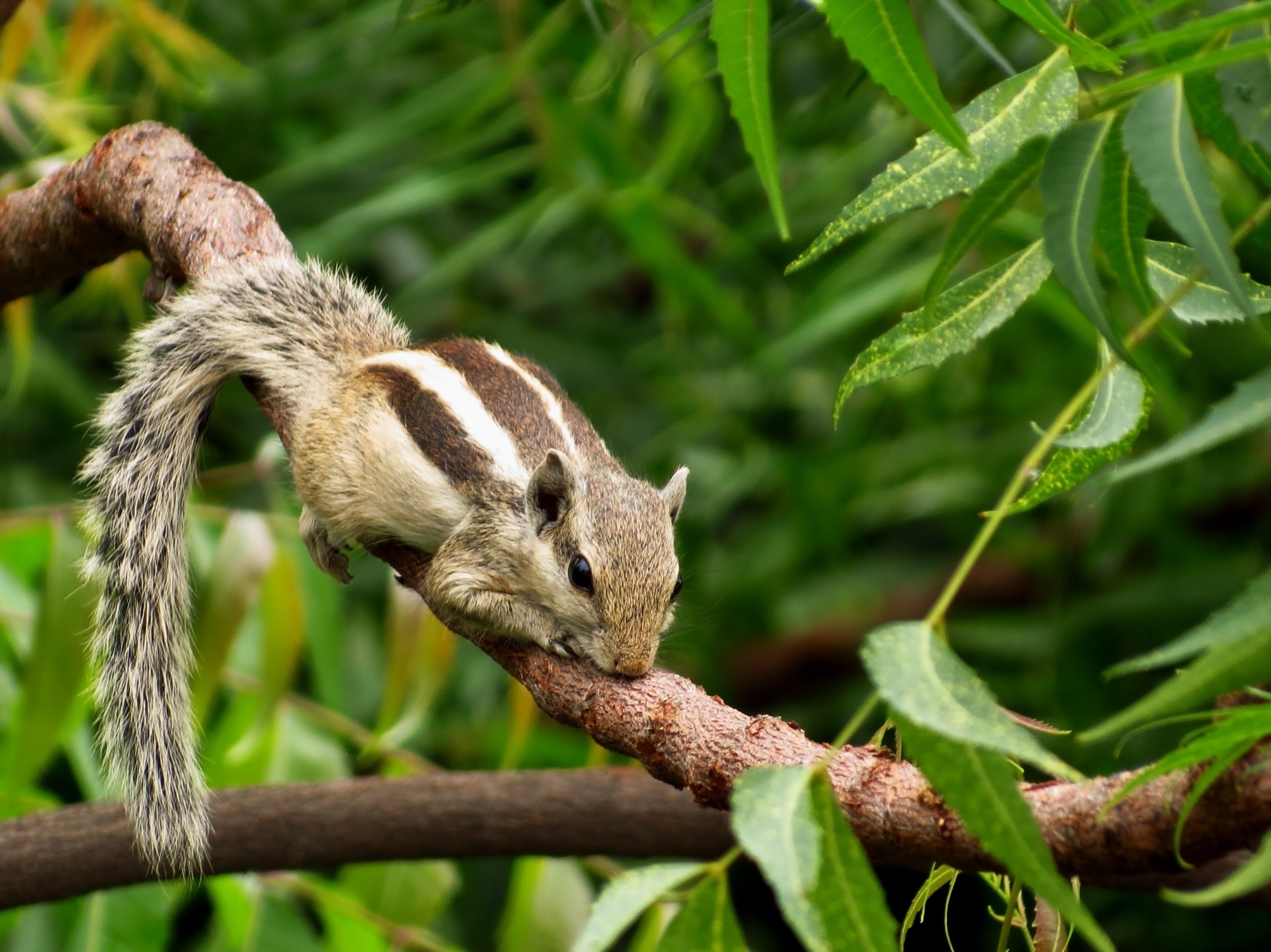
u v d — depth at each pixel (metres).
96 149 6.66
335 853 5.84
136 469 6.46
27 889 5.63
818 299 9.49
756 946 10.33
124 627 6.27
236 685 7.19
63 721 6.45
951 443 10.35
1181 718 2.65
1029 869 2.59
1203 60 2.87
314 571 7.48
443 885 7.08
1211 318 3.86
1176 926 9.20
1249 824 2.81
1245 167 3.32
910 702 2.60
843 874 2.70
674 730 4.14
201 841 5.74
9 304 7.16
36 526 6.92
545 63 10.20
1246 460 10.05
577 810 5.90
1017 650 10.39
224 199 6.64
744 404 10.63
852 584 11.31
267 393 6.63
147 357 6.56
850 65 8.95
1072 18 3.89
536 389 7.01
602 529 6.09
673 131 9.41
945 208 9.69
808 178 10.29
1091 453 3.74
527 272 11.54
